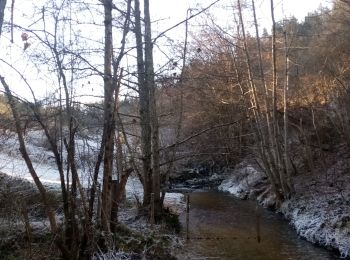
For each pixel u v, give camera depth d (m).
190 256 11.62
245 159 30.80
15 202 9.54
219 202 22.36
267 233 14.99
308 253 12.42
